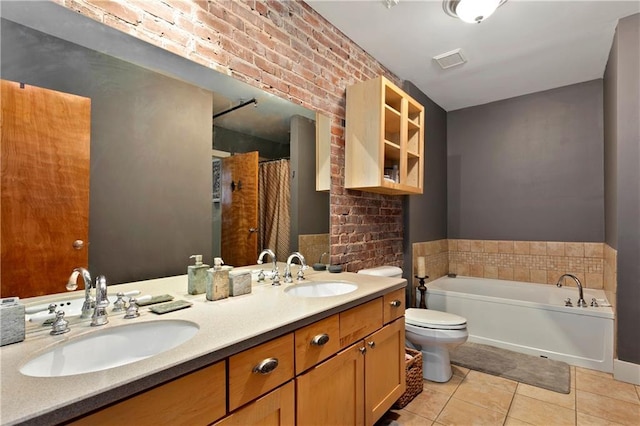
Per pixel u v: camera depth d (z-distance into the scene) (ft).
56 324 3.10
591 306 8.31
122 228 4.12
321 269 7.09
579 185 10.43
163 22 4.51
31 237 3.36
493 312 9.37
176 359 2.59
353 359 4.71
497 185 11.96
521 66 9.31
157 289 4.48
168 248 4.61
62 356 2.93
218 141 5.26
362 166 7.49
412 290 10.21
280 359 3.51
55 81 3.58
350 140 7.70
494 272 11.93
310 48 6.89
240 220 5.61
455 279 12.00
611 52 8.21
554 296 10.00
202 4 4.97
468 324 9.76
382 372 5.47
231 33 5.37
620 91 7.35
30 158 3.37
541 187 11.10
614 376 7.43
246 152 5.70
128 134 4.18
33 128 3.40
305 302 4.38
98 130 3.91
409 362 6.65
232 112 5.45
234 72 5.42
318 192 7.20
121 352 3.32
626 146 7.34
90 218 3.83
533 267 11.18
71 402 2.02
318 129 7.14
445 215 12.87
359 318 4.90
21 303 3.10
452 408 6.36
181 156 4.77
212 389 2.84
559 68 9.46
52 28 3.57
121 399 2.27
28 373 2.60
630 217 7.32
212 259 5.18
